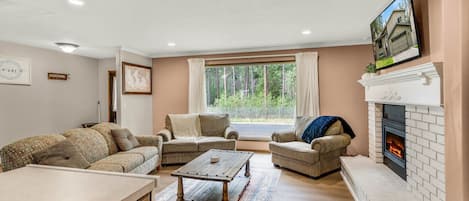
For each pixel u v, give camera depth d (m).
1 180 1.06
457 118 1.56
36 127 4.73
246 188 3.08
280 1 2.57
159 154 3.84
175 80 5.52
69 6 2.62
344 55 4.46
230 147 4.18
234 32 3.75
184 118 4.72
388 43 2.50
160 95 5.64
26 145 2.36
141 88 5.27
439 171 1.85
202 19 3.11
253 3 2.61
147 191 1.02
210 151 3.44
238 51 5.08
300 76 4.61
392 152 2.91
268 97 4.98
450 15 1.60
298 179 3.39
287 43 4.52
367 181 2.61
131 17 3.00
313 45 4.61
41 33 3.70
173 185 3.18
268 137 4.96
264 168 3.89
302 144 3.75
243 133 5.14
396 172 2.78
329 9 2.81
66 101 5.32
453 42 1.58
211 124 4.73
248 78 5.11
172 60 5.54
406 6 2.07
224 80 5.26
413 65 2.19
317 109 4.56
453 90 1.59
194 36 3.97
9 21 3.10
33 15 2.89
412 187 2.28
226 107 5.25
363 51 4.34
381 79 2.70
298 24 3.37
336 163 3.67
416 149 2.20
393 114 2.87
